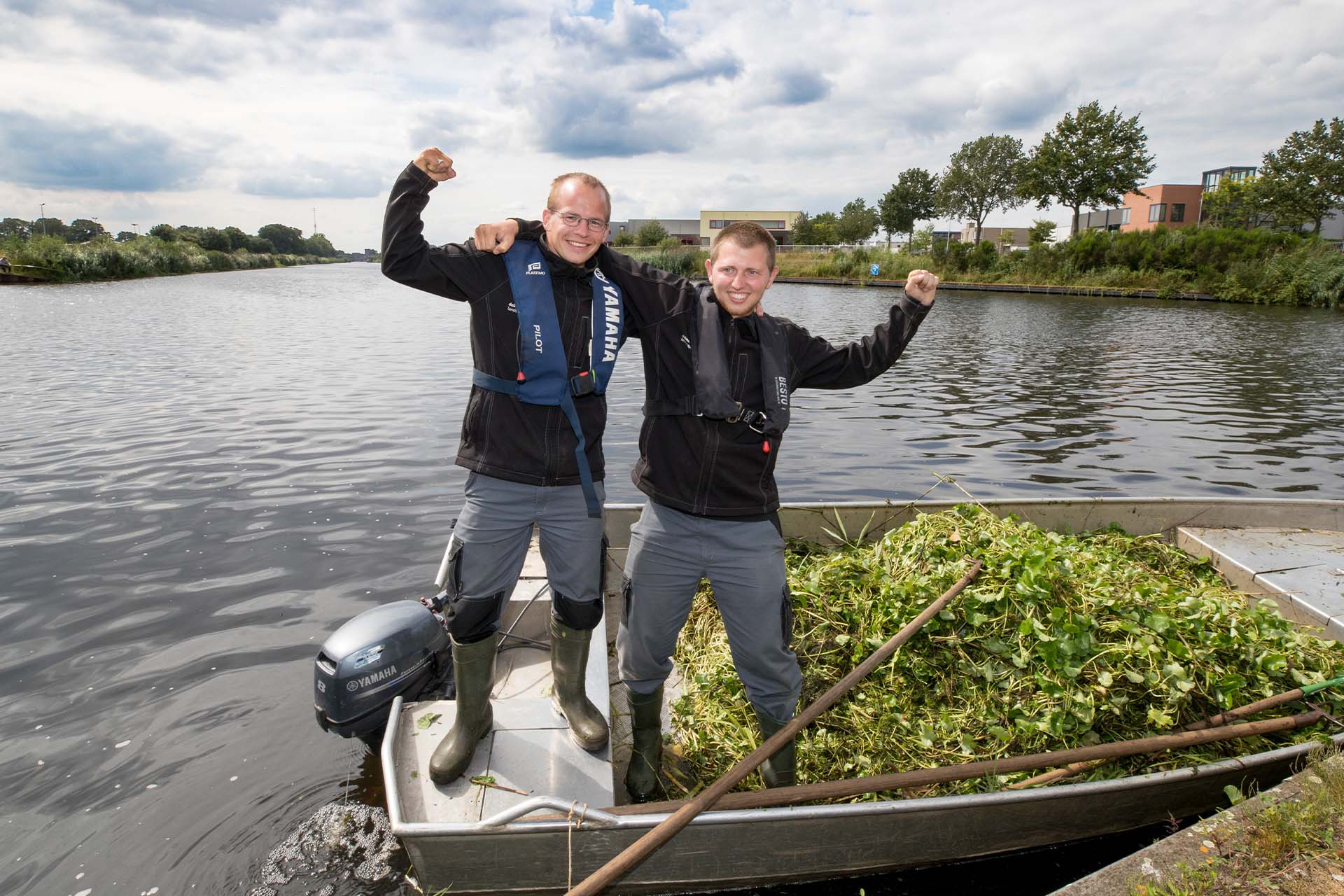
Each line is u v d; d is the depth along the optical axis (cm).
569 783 243
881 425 952
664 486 241
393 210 216
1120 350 1725
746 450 234
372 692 278
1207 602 324
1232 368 1465
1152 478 743
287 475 688
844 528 425
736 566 239
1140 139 4494
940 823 245
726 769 278
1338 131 4359
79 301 2786
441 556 518
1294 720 284
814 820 232
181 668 381
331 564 504
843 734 287
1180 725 287
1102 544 429
